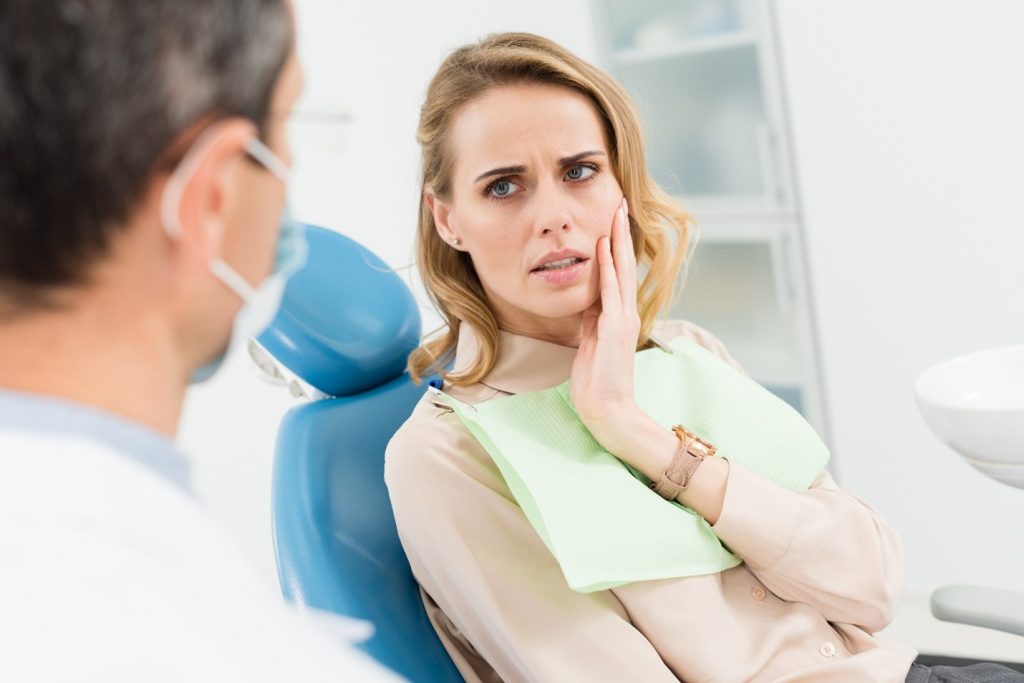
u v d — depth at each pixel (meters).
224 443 2.03
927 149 2.13
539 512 0.97
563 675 0.96
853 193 2.27
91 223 0.39
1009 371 1.27
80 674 0.32
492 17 2.50
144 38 0.39
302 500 1.12
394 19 2.33
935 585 2.35
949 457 2.28
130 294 0.41
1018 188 2.05
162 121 0.39
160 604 0.34
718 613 1.02
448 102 1.07
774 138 2.37
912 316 2.27
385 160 2.32
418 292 2.31
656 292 1.24
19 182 0.38
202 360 0.46
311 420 1.18
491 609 0.98
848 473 2.45
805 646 1.04
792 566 1.05
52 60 0.37
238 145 0.42
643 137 1.16
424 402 1.15
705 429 1.16
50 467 0.35
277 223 0.47
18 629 0.32
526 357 1.16
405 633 1.09
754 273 2.54
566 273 1.05
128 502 0.36
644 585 1.01
